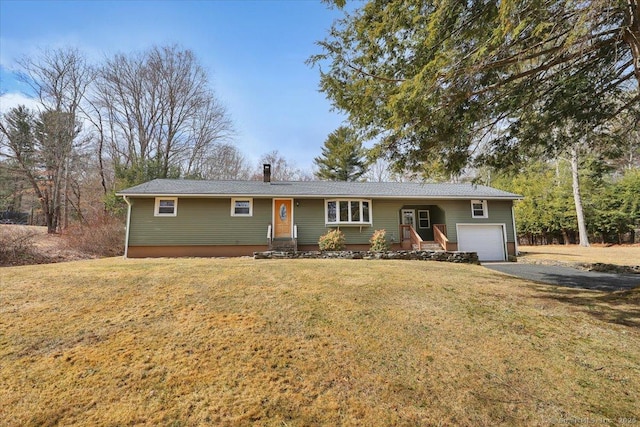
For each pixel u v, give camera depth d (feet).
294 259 35.86
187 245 45.14
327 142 114.21
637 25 15.15
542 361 11.88
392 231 50.21
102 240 51.75
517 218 83.30
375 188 53.67
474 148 21.42
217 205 46.70
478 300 18.78
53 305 16.57
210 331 13.79
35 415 8.61
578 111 20.29
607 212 71.00
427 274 25.66
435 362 11.76
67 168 74.74
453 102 16.33
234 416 8.68
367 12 16.71
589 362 11.78
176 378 10.35
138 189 45.39
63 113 72.08
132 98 80.07
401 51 17.69
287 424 8.44
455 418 8.80
